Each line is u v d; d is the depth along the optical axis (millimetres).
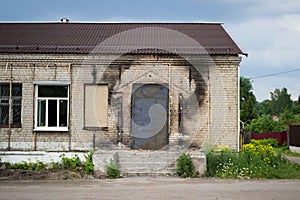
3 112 18594
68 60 18578
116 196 10898
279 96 104438
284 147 36625
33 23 23547
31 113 18516
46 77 18562
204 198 10633
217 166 15531
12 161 17312
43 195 11062
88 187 12562
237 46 19125
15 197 10750
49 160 17344
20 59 18516
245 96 71312
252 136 41438
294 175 15148
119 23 23766
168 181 13938
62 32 21734
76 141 18500
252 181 14031
